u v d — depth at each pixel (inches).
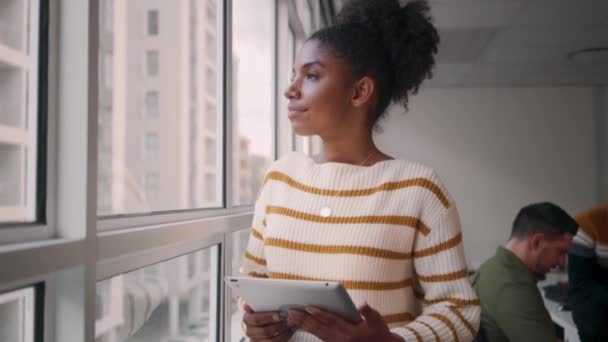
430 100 198.7
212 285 54.7
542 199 193.6
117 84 46.0
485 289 65.7
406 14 36.4
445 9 134.7
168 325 50.9
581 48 172.1
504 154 195.6
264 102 95.6
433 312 31.9
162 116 54.9
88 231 25.9
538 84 189.6
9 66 26.8
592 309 80.1
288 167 37.2
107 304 40.5
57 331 25.8
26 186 25.6
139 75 49.8
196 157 60.6
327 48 34.5
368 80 35.0
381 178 34.1
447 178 197.2
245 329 32.6
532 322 61.5
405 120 199.0
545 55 181.2
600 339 80.0
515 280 64.3
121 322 42.6
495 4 131.6
